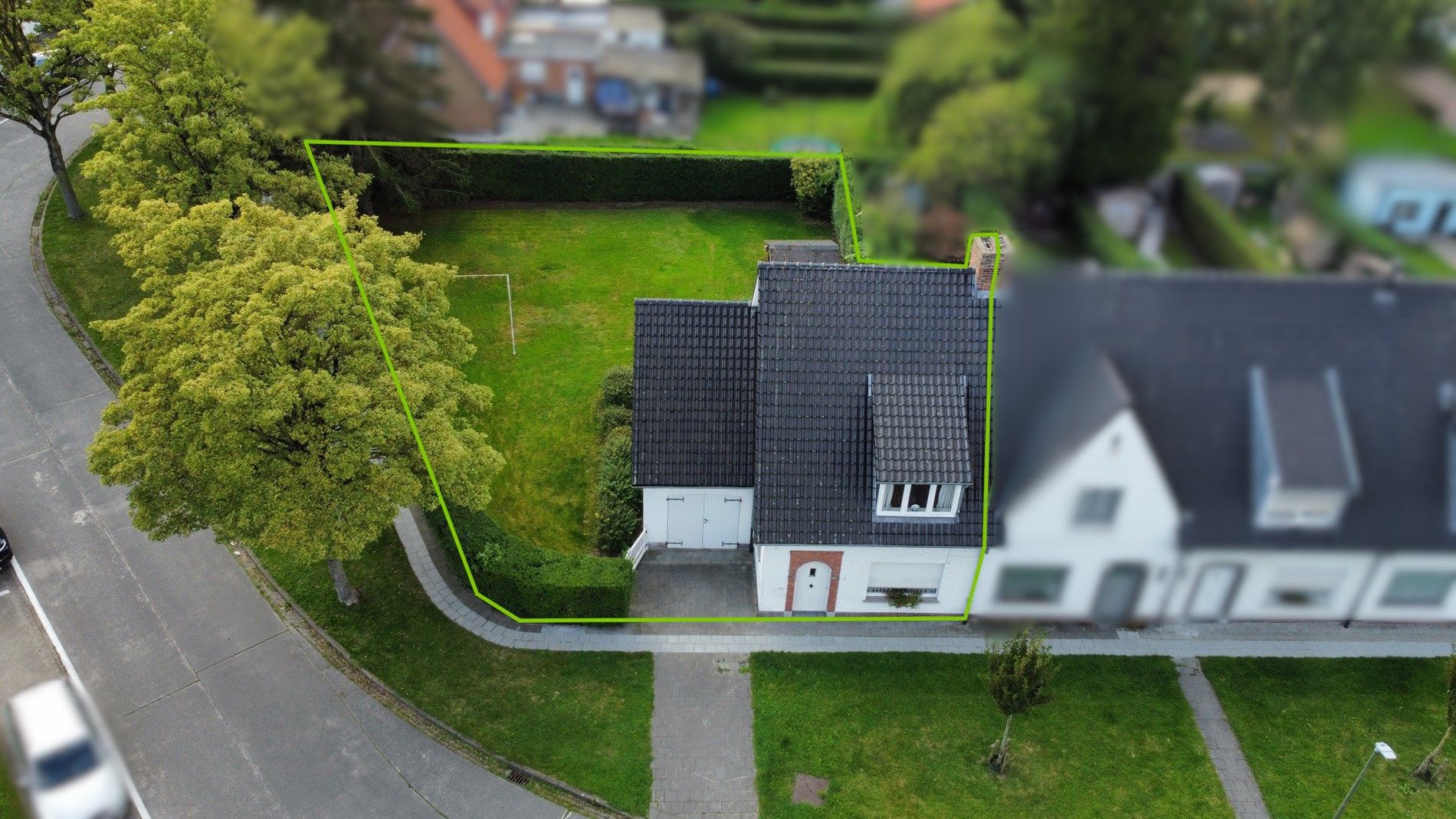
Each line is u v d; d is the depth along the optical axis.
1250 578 21.52
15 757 21.56
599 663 23.86
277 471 21.31
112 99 27.83
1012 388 21.17
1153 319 18.98
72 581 25.20
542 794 21.47
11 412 29.16
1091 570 22.56
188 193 28.08
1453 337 17.92
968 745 22.38
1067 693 23.34
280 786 21.39
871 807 21.27
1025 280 19.31
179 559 25.91
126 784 21.20
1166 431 19.80
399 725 22.58
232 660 23.72
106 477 20.81
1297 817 21.28
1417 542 19.88
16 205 36.50
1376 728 22.86
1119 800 21.47
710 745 22.33
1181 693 23.41
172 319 21.12
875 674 23.78
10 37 32.34
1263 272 14.41
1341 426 19.16
